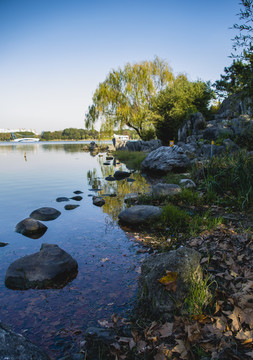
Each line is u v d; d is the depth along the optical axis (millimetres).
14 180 12945
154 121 24219
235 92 6250
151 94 27875
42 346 2371
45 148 54812
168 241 4633
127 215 5797
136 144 26203
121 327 2545
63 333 2539
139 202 7535
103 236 5148
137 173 14477
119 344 2291
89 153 36500
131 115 27484
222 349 2006
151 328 2381
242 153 7539
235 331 2193
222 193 6926
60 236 5254
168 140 25453
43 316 2811
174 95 23078
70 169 17344
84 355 2199
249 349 2002
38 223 5672
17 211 7402
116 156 27750
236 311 2365
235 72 5859
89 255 4305
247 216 5281
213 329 2221
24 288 3381
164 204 6836
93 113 28578
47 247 3988
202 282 2740
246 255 3480
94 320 2715
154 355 2113
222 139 13180
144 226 5566
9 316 2820
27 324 2688
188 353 2049
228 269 3254
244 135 11508
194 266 2770
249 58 5102
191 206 6457
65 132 167500
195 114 18344
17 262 3648
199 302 2533
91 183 11805
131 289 3254
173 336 2266
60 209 7441
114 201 8211
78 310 2891
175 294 2557
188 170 12188
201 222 5180
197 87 23016
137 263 3951
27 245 4875
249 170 6523
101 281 3482
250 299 2512
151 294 2680
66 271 3609
